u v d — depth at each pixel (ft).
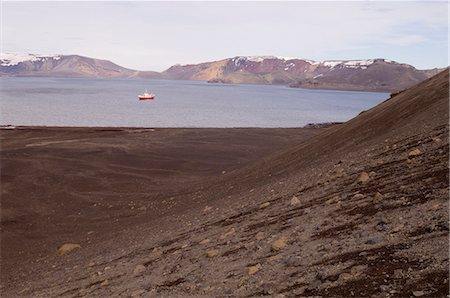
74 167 117.50
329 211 35.09
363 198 35.14
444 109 57.16
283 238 31.50
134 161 126.62
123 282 35.32
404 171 38.14
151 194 91.25
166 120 312.91
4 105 385.91
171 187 96.99
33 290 43.29
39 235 71.20
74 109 370.32
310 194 46.37
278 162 86.07
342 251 25.05
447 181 30.27
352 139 76.43
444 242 21.22
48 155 131.34
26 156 129.08
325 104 602.85
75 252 57.67
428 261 20.01
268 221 40.75
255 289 23.93
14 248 66.03
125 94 651.25
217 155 136.56
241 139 171.73
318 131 197.36
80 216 80.12
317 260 25.04
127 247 51.85
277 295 21.77
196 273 31.12
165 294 28.09
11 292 45.21
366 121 83.66
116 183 103.19
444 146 39.73
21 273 53.42
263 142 165.58
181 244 44.09
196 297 25.49
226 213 54.03
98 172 112.98
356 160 54.54
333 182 47.44
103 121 292.40
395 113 75.36
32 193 95.20
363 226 28.30
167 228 57.21
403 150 47.16
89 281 39.63
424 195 29.45
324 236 29.30
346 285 20.35
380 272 20.57
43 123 271.28
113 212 80.43
